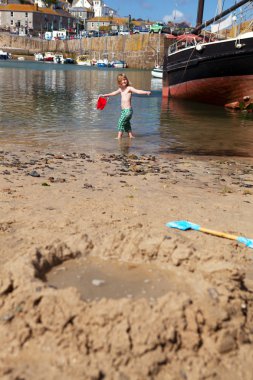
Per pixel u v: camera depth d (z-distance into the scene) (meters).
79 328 2.47
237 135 12.29
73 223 4.33
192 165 8.30
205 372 2.36
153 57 99.56
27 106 17.06
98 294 2.77
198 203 5.67
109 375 2.27
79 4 196.88
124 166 7.78
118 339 2.39
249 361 2.47
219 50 19.16
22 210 4.82
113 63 101.69
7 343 2.44
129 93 10.58
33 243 3.71
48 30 158.62
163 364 2.37
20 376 2.23
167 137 11.45
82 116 14.64
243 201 5.90
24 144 9.48
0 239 3.83
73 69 72.25
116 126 12.68
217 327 2.54
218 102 21.11
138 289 2.85
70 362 2.32
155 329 2.44
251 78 18.34
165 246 3.31
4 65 73.62
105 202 5.38
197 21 30.25
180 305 2.55
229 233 4.59
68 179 6.57
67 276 3.01
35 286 2.71
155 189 6.28
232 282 2.93
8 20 153.00
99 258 3.29
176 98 24.69
